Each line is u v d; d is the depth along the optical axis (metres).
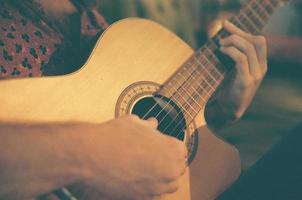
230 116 1.32
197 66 1.13
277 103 2.94
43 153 0.72
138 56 1.05
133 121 0.83
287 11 3.42
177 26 3.36
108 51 1.01
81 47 1.08
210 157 1.07
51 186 0.73
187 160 1.03
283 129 2.58
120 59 1.02
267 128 2.58
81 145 0.75
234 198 0.96
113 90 0.96
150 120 0.94
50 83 0.87
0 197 0.69
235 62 1.19
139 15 3.20
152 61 1.07
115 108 0.95
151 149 0.80
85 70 0.95
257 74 1.22
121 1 3.14
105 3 3.07
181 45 1.14
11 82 0.83
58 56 1.01
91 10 1.18
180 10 3.40
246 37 1.20
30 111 0.83
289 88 3.18
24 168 0.70
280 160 0.95
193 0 3.46
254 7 1.28
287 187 0.90
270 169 0.95
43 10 1.01
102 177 0.76
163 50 1.10
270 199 0.91
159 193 0.81
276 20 3.45
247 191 0.95
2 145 0.70
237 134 2.50
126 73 1.01
